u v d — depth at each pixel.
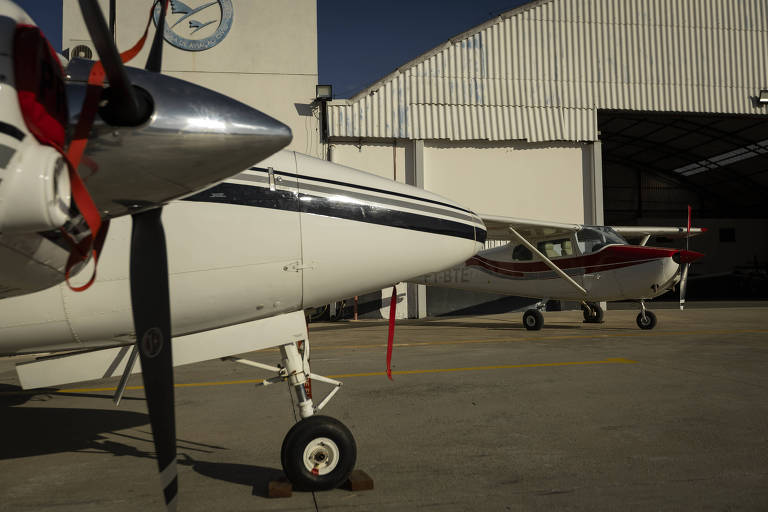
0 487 2.72
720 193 31.39
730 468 2.79
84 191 1.46
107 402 4.99
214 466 2.98
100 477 2.87
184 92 1.70
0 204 1.34
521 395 4.67
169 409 1.80
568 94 16.14
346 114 14.99
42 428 4.00
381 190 3.02
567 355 7.03
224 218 2.59
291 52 14.68
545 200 15.95
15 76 1.39
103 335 2.61
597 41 16.39
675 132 24.42
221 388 5.38
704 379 5.23
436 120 15.45
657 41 16.67
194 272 2.56
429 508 2.33
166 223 2.49
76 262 1.65
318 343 9.27
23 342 2.54
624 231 12.89
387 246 2.95
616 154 29.72
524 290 11.20
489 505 2.36
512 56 15.94
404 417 3.98
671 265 9.58
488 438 3.41
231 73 14.34
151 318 1.87
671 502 2.36
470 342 8.88
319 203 2.80
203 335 2.78
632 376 5.45
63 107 1.53
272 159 2.78
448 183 15.60
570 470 2.80
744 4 17.19
